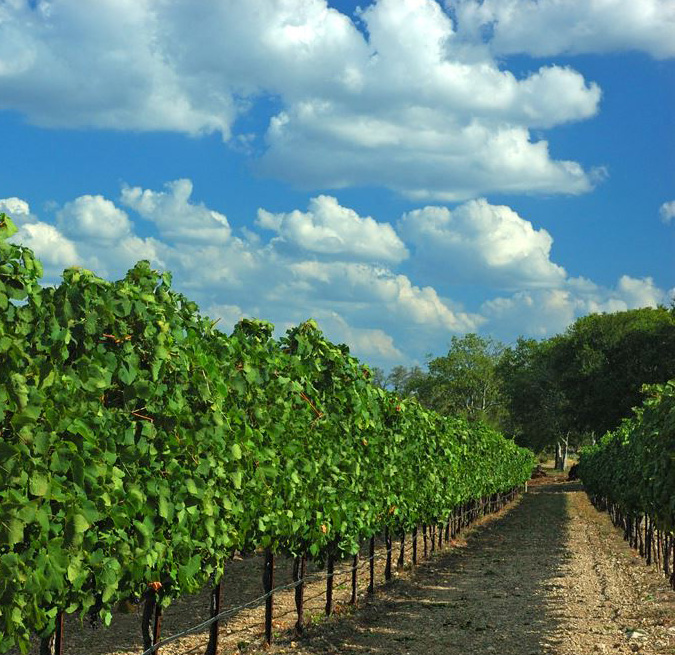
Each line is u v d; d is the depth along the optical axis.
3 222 4.54
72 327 5.44
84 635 9.97
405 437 14.80
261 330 9.50
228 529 7.57
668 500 11.55
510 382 88.94
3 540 4.26
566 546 21.52
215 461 6.99
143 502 5.94
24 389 4.39
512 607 12.06
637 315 64.44
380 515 13.30
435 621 10.96
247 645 9.24
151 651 6.77
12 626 4.33
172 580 6.59
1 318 4.54
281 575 14.84
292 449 9.14
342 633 10.10
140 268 6.61
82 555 5.11
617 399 58.06
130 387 5.86
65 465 4.84
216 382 7.12
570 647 9.23
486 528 27.25
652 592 13.27
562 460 93.25
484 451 27.55
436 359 107.38
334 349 10.96
